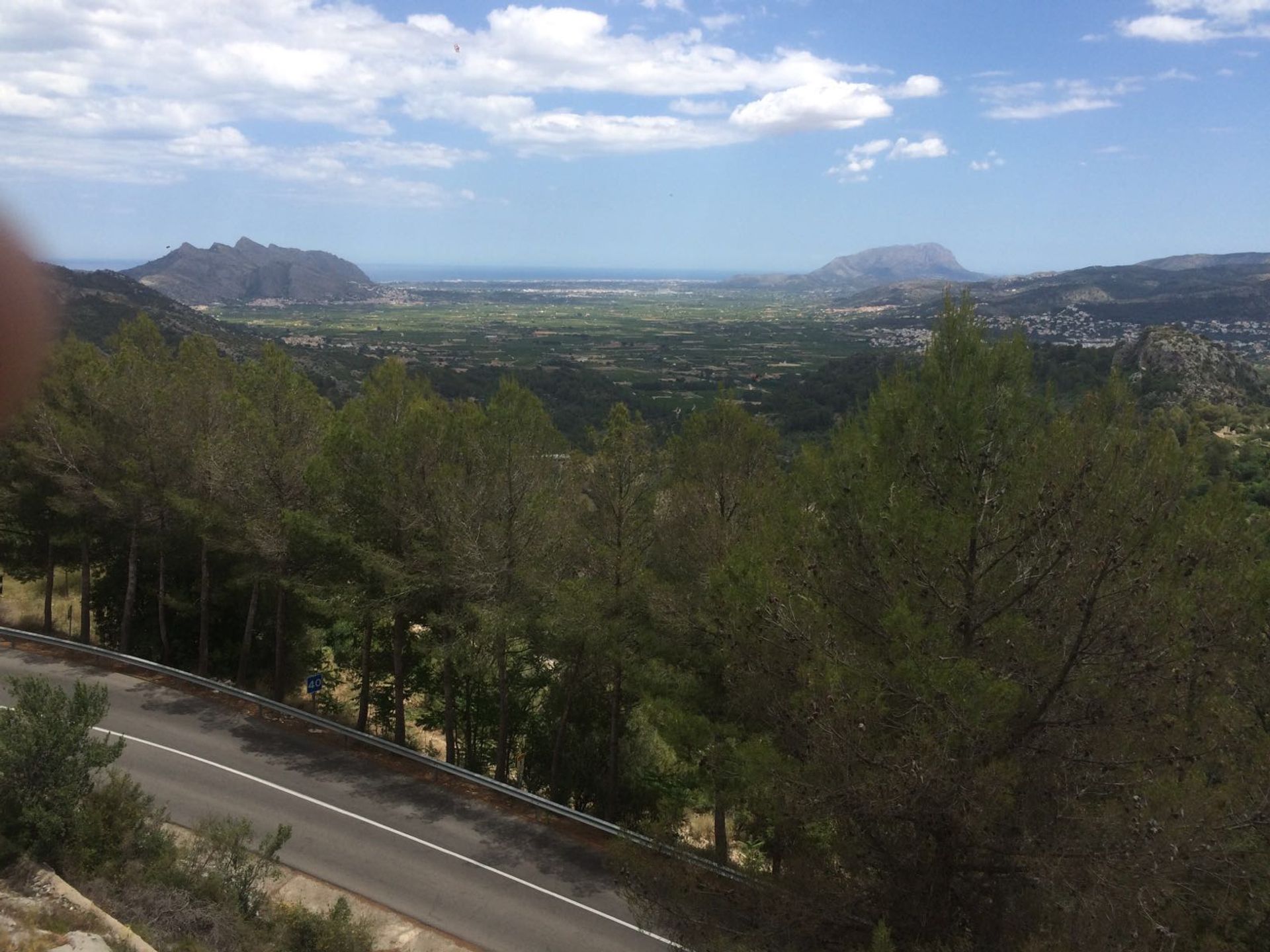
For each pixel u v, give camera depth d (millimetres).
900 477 9852
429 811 17047
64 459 22219
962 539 8766
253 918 11695
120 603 25906
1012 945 7973
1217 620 8430
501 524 17281
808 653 9461
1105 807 8039
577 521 17234
